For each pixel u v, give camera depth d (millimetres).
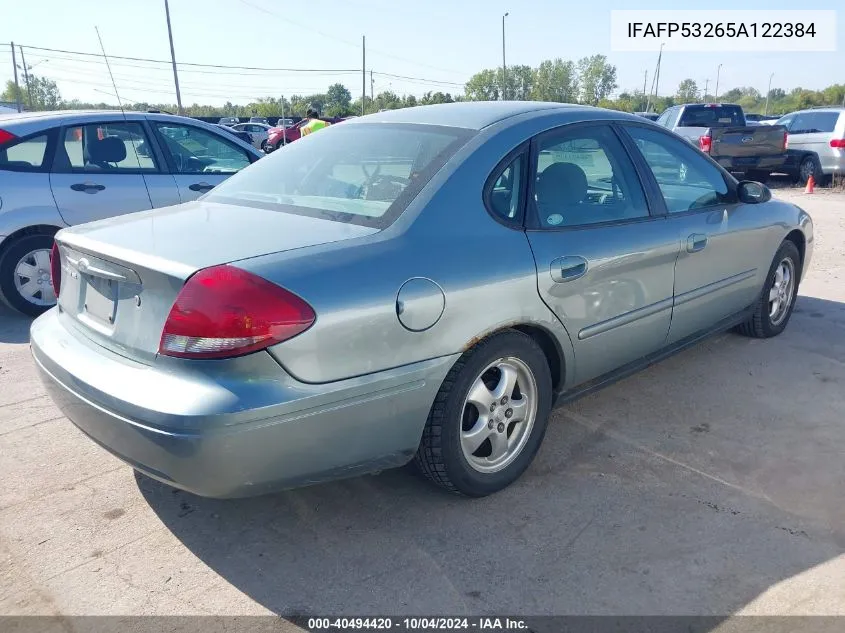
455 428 2756
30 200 5414
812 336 5051
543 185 3125
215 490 2285
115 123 5848
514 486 3107
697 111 16031
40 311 5648
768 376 4328
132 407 2271
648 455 3377
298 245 2477
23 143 5441
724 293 4199
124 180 5816
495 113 3289
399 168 2986
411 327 2518
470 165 2910
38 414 3809
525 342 2963
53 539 2740
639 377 4324
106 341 2568
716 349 4793
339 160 3209
